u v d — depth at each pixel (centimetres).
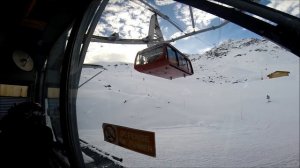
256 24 139
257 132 3006
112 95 7019
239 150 1892
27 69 675
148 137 391
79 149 333
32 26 559
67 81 323
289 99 7612
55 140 536
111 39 987
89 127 3831
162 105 6281
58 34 595
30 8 452
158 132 3331
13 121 186
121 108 5675
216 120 4881
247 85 12269
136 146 425
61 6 458
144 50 1209
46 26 552
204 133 3041
